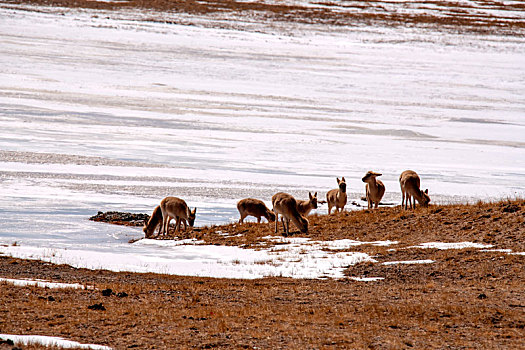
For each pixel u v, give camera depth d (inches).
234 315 931.3
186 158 3289.9
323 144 3848.4
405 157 3587.6
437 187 2829.7
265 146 3705.7
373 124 4566.9
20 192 2400.3
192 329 844.6
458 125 4680.1
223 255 1567.4
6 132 3508.9
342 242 1628.9
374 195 1990.7
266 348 764.6
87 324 847.1
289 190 2701.8
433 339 825.5
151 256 1562.5
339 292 1126.4
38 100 4488.2
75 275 1272.1
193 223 1963.6
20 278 1189.7
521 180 3080.7
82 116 4175.7
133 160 3159.5
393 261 1391.5
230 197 2549.2
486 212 1676.9
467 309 973.8
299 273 1326.3
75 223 2021.4
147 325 855.7
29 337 765.3
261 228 1871.3
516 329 877.8
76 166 2928.2
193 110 4650.6
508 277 1202.0
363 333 844.6
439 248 1456.7
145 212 2261.3
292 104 5123.0
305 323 895.1
